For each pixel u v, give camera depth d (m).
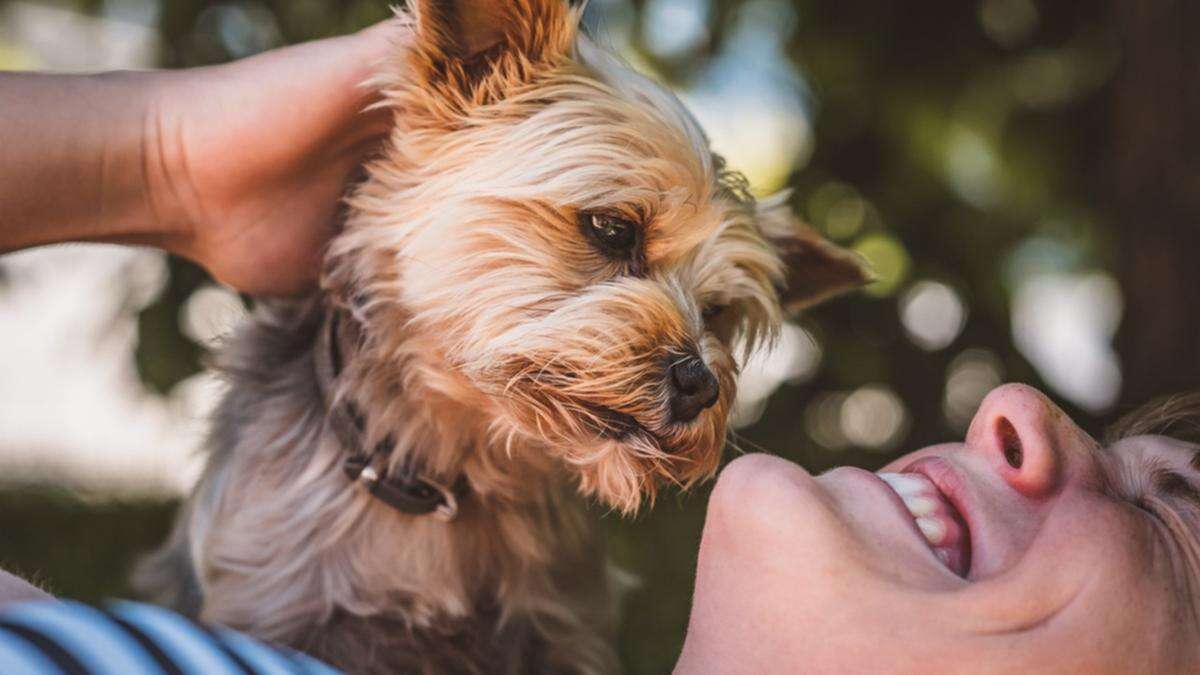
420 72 0.52
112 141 0.47
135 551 1.02
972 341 1.09
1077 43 1.07
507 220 0.53
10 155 0.45
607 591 0.63
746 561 0.38
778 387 1.11
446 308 0.53
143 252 0.90
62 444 1.53
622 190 0.53
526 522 0.58
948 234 1.08
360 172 0.54
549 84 0.55
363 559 0.55
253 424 0.58
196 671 0.28
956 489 0.40
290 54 0.50
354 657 0.55
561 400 0.52
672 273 0.55
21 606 0.29
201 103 0.48
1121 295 0.88
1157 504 0.38
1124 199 0.87
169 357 0.88
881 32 1.04
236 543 0.56
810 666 0.36
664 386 0.52
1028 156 1.07
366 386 0.55
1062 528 0.36
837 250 0.62
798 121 1.09
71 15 0.96
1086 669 0.35
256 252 0.53
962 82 1.05
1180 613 0.36
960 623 0.36
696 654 0.38
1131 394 0.85
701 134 0.58
